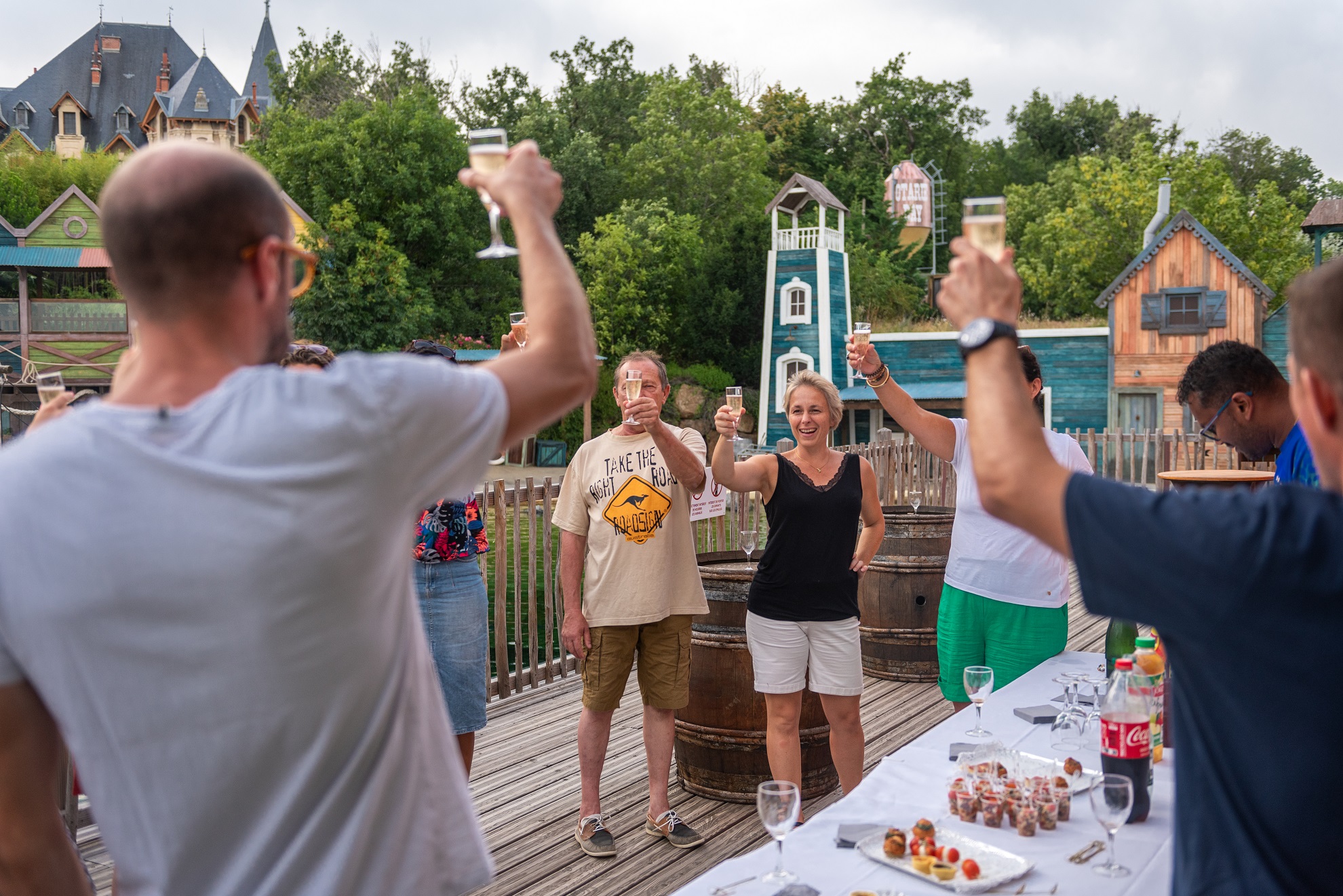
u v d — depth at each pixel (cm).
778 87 5222
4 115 6731
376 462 121
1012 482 133
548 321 141
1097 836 233
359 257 3095
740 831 451
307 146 3241
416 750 137
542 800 487
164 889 122
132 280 125
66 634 116
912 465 1159
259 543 115
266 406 119
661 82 4519
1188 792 130
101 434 116
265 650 117
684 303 3516
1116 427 2508
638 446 439
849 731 430
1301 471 295
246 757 119
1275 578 113
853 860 221
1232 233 3512
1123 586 122
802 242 2989
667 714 445
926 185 4397
